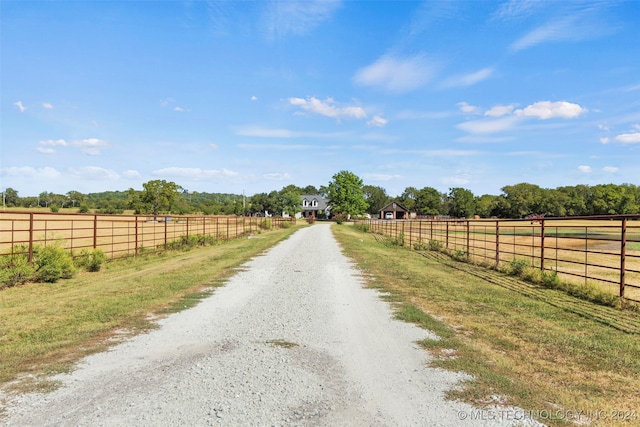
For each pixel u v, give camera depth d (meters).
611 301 9.08
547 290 10.92
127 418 3.71
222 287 11.08
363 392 4.36
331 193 101.00
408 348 5.89
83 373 4.83
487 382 4.61
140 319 7.57
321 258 18.33
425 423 3.67
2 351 5.65
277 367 5.09
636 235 37.28
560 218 11.09
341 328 7.01
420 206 114.50
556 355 5.56
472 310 8.37
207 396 4.21
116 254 21.09
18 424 3.58
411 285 11.44
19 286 11.70
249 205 108.19
